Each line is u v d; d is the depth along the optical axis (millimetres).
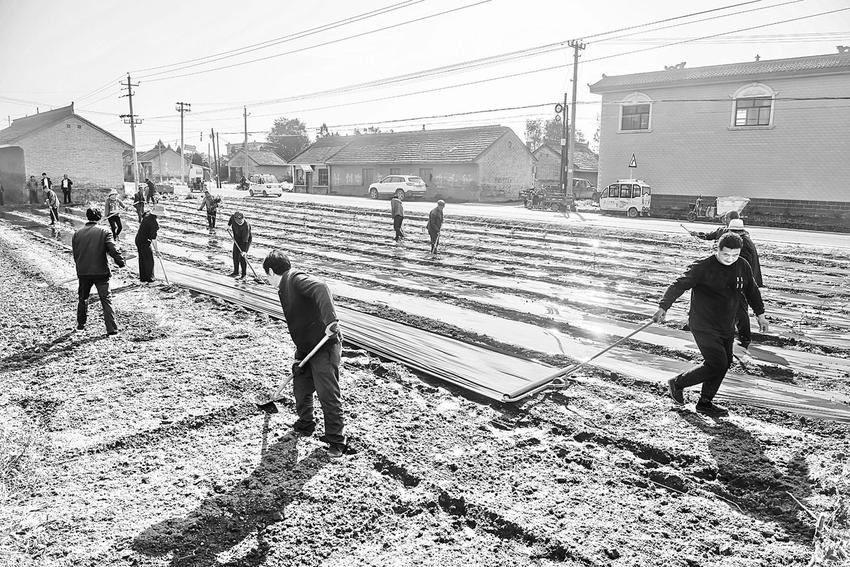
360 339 8641
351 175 54875
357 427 5836
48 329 9422
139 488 4734
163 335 9000
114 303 11102
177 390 6734
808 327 9805
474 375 7203
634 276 14266
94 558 3904
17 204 38656
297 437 5621
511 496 4609
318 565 3836
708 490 4738
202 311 10500
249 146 94312
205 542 4070
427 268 15312
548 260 16875
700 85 34844
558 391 6773
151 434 5672
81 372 7410
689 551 3943
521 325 9547
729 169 34438
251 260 16234
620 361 7848
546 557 3920
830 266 16750
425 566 3814
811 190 32125
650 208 35562
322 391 5352
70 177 40688
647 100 36812
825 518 4172
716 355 6090
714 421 6000
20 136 38906
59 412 6203
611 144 38531
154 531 4180
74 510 4438
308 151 62344
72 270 14609
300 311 5512
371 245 19891
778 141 32750
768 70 32438
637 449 5422
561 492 4680
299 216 30766
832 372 7527
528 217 31109
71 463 5145
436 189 48844
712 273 6066
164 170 95938
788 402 6516
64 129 40250
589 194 51688
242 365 7555
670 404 6430
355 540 4098
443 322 9656
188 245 19672
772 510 4453
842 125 30969
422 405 6402
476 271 14852
